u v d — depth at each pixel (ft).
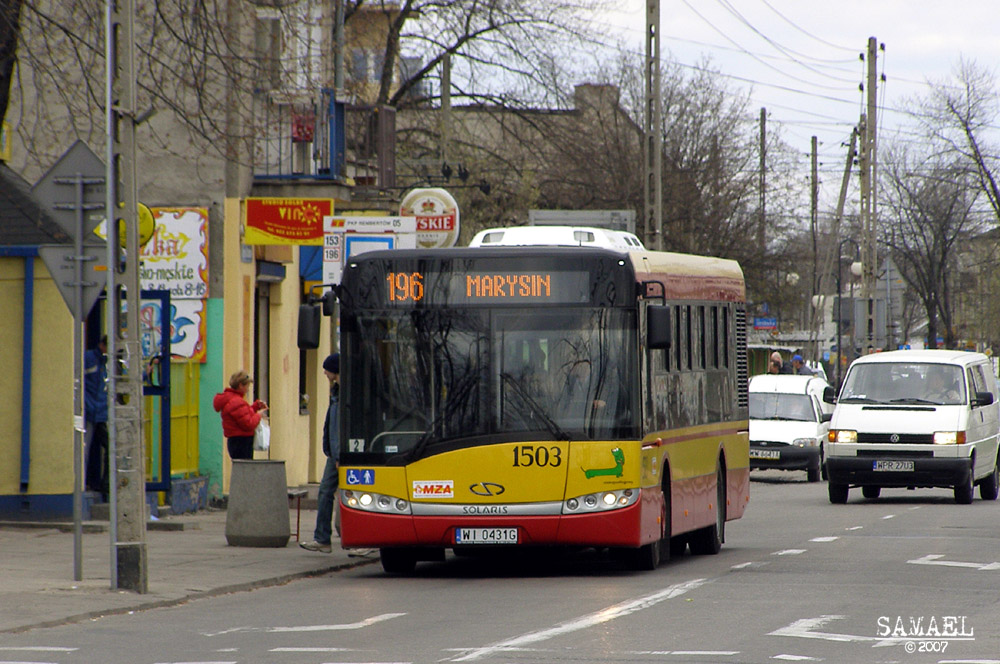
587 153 403.13
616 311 121.29
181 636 88.12
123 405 108.27
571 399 120.16
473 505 119.14
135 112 108.27
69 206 108.47
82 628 92.32
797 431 294.66
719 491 152.56
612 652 78.48
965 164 545.44
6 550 137.28
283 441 221.87
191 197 196.24
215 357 196.13
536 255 121.70
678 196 415.44
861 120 428.15
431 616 96.02
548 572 129.39
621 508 119.34
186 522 165.68
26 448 161.99
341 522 121.60
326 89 201.57
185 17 155.84
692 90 438.40
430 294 121.90
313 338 121.39
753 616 93.86
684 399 137.80
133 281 108.17
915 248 631.56
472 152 367.04
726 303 157.48
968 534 162.81
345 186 206.80
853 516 197.36
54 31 156.76
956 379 229.04
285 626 92.17
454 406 120.26
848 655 77.56
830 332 541.75
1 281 162.61
